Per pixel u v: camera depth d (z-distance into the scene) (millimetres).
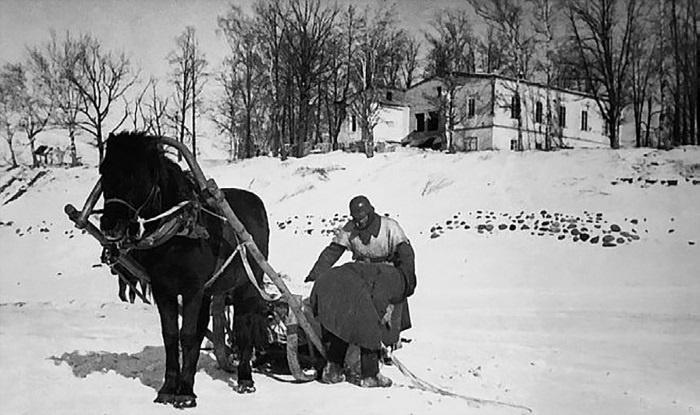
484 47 22375
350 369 7090
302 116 18219
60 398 6207
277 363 7414
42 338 9328
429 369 7527
